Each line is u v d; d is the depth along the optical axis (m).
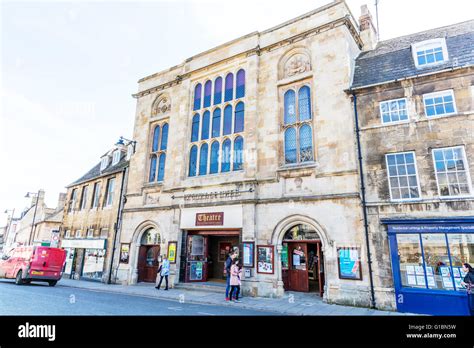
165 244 16.44
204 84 17.88
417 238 10.42
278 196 13.38
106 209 20.81
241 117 15.85
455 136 10.69
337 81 13.23
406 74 12.18
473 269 9.20
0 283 16.16
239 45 16.77
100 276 19.02
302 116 14.21
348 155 12.18
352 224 11.42
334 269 11.41
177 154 17.39
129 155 20.25
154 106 20.41
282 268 13.57
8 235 56.94
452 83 11.13
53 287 15.79
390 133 11.72
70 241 23.06
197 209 15.52
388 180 11.32
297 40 14.95
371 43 16.08
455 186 10.39
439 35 13.95
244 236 13.57
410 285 10.20
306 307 10.46
